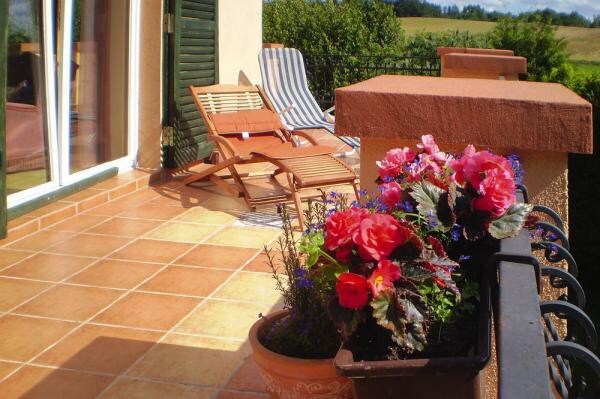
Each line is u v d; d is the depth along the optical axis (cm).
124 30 639
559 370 188
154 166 671
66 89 561
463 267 201
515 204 198
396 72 1212
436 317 184
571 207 673
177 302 400
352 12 1389
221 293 413
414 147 277
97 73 610
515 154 268
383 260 176
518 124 258
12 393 301
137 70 657
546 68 1008
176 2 646
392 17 1516
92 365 326
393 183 207
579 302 217
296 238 512
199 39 700
